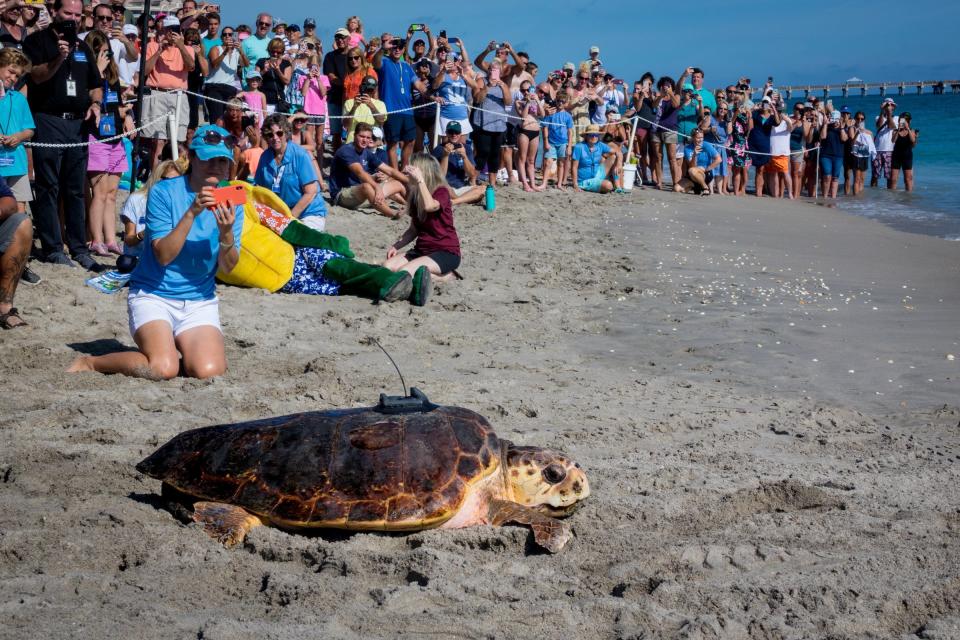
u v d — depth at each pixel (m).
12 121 8.73
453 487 3.98
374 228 13.16
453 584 3.51
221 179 6.24
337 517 3.87
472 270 11.22
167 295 6.50
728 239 14.65
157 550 3.71
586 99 19.16
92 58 9.35
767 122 21.75
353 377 6.63
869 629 3.33
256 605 3.38
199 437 4.25
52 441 5.04
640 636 3.16
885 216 19.61
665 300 9.97
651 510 4.38
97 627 3.05
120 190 13.10
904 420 6.21
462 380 6.75
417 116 16.30
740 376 7.22
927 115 67.88
